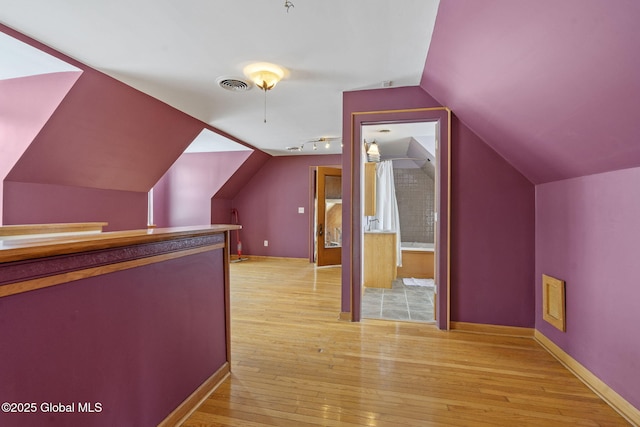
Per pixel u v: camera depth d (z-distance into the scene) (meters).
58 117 2.44
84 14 1.77
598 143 1.54
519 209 2.60
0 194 2.46
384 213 4.76
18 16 1.79
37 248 0.89
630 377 1.57
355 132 2.89
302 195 6.35
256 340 2.49
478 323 2.67
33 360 0.93
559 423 1.54
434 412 1.62
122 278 1.24
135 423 1.30
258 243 6.58
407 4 1.69
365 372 2.01
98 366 1.14
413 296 3.87
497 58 1.58
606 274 1.74
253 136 4.82
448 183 2.69
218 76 2.62
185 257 1.63
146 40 2.06
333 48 2.17
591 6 0.96
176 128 3.60
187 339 1.63
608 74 1.12
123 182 3.45
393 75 2.57
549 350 2.32
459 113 2.59
